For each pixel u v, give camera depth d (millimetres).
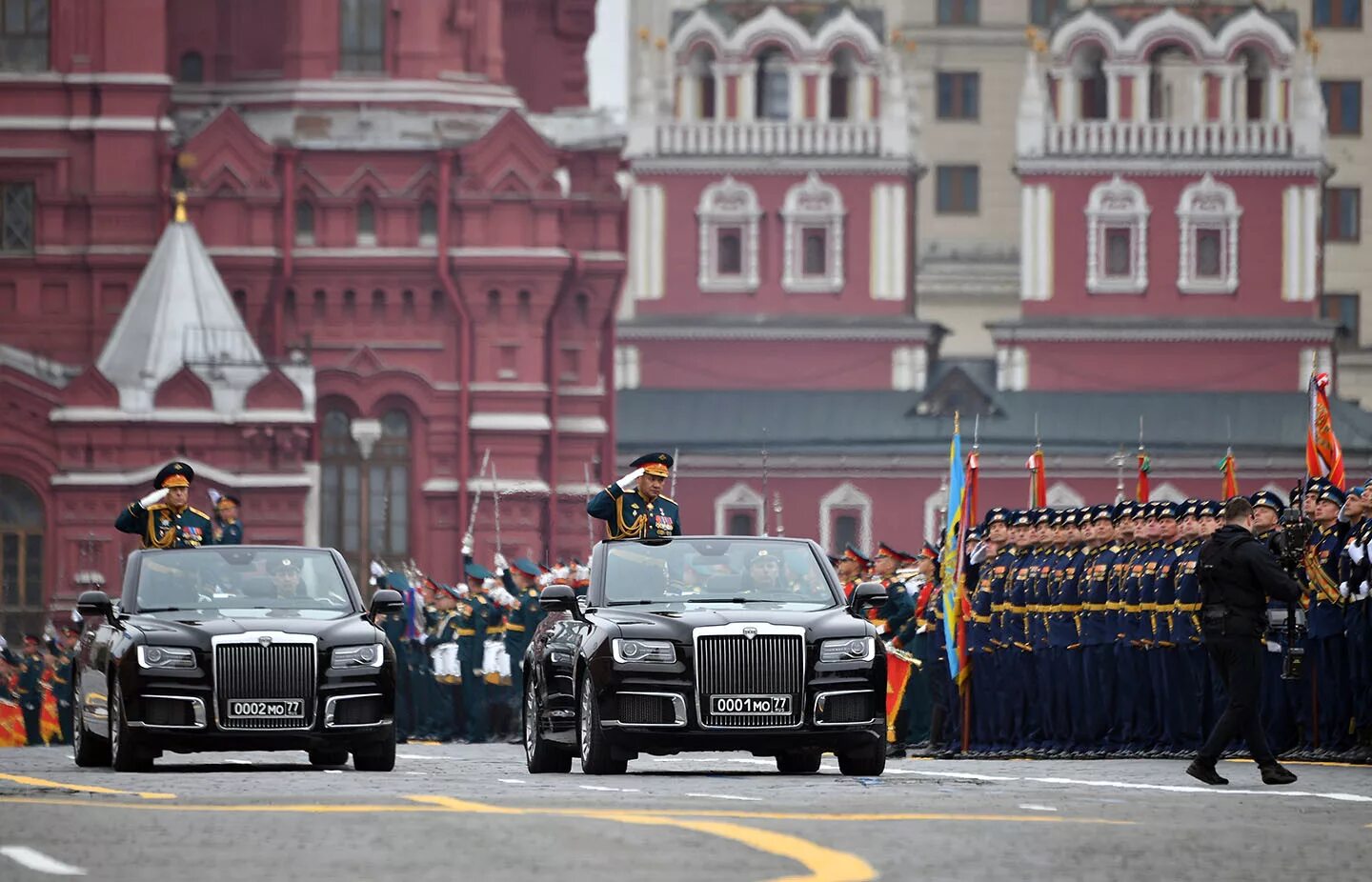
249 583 65750
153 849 39594
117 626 64562
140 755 62375
